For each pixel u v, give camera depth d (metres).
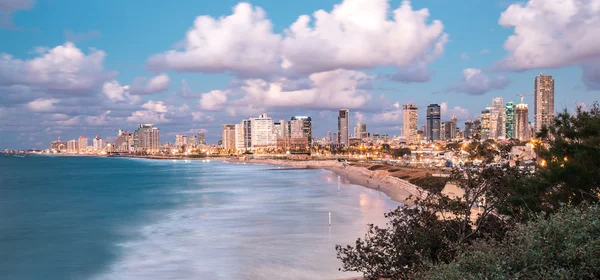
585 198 19.91
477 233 19.33
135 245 45.03
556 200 20.53
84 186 135.00
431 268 12.95
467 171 21.31
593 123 21.78
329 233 47.00
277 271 33.41
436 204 21.75
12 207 81.31
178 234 49.91
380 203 74.19
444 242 18.47
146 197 96.94
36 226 58.84
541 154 23.59
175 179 163.62
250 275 32.72
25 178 180.62
